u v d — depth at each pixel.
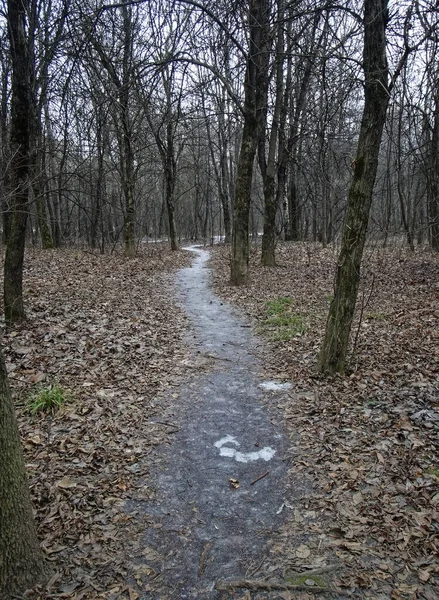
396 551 3.23
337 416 5.29
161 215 45.81
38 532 3.47
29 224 24.23
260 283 13.95
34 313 8.88
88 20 6.08
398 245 20.75
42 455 4.49
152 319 9.74
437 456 4.27
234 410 5.72
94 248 22.23
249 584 3.04
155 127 22.47
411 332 7.76
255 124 12.64
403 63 5.11
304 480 4.20
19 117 7.35
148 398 6.00
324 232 21.83
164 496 4.04
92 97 8.24
